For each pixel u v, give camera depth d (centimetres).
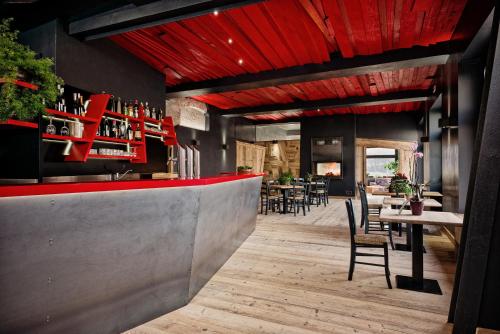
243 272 375
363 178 1353
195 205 274
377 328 243
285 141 1648
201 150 1080
